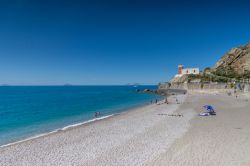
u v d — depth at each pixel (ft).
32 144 56.13
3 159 45.39
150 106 155.22
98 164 41.45
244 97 221.46
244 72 437.17
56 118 109.29
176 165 39.75
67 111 137.69
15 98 265.54
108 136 63.16
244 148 48.34
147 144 53.83
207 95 274.57
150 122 85.20
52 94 365.81
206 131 65.72
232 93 275.39
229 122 80.38
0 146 56.29
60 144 55.67
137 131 68.95
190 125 76.18
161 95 337.52
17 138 67.72
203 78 456.04
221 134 61.46
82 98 266.77
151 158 43.80
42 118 109.60
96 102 207.51
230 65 496.64
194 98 225.35
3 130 80.74
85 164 41.65
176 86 518.78
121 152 48.14
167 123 81.56
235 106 138.31
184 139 57.26
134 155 45.91
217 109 123.34
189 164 39.93
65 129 76.13
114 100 234.17
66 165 41.42
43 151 50.16
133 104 183.11
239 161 40.86
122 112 127.03
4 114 125.39
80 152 48.83
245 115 98.48
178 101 189.98
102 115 118.52
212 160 41.63
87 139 60.23
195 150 47.85
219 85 354.13
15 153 49.08
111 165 40.75
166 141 55.98
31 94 364.38
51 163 42.65
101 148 51.52
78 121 99.40
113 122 88.12
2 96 306.55
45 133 73.26
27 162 43.50
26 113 128.98
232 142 53.16
